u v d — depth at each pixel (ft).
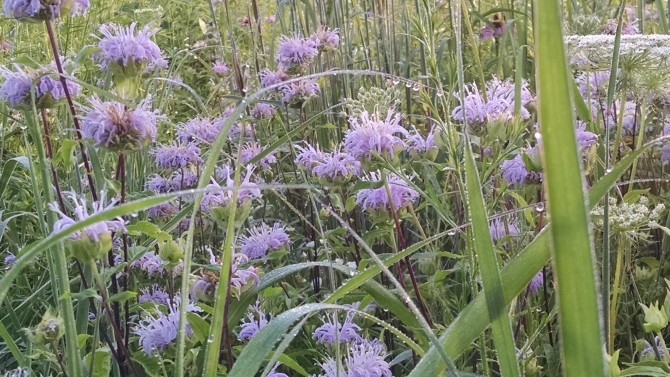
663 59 1.15
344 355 1.11
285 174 2.08
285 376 1.07
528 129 1.57
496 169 1.38
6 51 2.31
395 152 1.21
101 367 0.99
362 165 1.22
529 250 0.54
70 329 0.87
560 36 0.37
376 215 1.25
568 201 0.38
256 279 1.13
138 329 1.17
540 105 0.38
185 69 3.04
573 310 0.39
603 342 0.39
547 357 1.11
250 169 1.09
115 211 0.50
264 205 1.94
